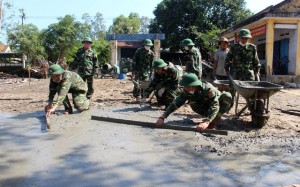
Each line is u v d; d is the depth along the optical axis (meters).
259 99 6.21
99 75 24.56
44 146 5.01
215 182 3.61
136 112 7.84
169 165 4.17
